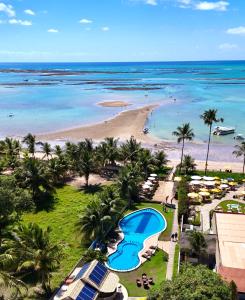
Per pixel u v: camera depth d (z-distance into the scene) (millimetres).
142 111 164750
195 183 75188
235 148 109125
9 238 43250
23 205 51375
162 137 120750
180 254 50344
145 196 72812
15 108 183750
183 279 31281
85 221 53562
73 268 47312
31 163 69438
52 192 73062
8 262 37250
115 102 195750
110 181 80562
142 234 58625
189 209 65000
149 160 81000
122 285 44906
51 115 162500
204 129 131500
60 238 55594
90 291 40344
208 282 30797
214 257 48938
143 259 50750
